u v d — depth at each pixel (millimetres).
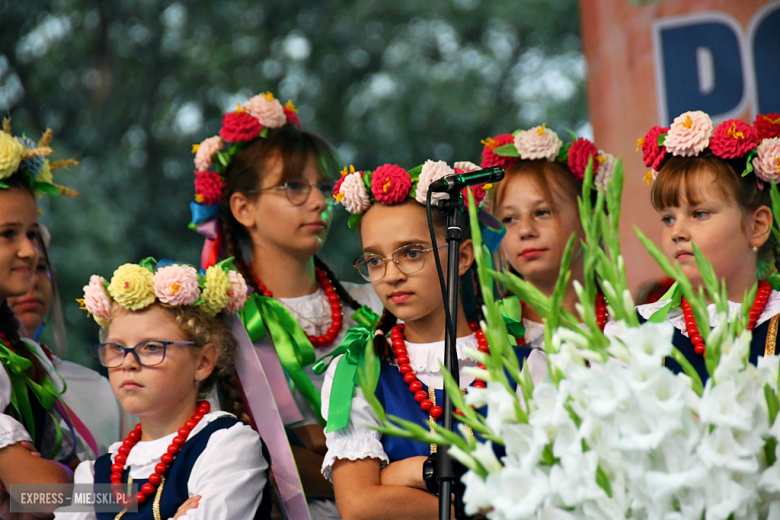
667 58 7328
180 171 18688
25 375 5547
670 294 4969
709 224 4586
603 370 2533
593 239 2791
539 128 5809
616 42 7457
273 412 5488
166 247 16891
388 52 20672
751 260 4668
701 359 4535
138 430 5215
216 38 19734
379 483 4586
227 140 6363
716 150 4625
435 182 4145
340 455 4629
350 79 20391
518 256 5754
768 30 7160
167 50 19469
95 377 6512
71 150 17953
